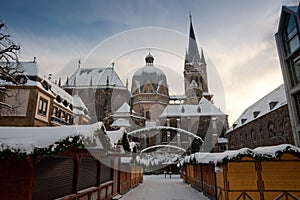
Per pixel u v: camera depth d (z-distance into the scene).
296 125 15.19
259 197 8.61
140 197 12.57
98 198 9.35
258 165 8.91
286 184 8.59
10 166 4.68
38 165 5.14
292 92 15.59
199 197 12.54
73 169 7.02
